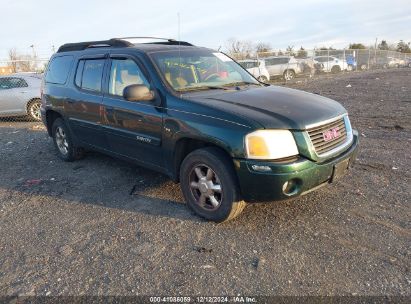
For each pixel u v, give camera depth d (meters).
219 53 5.42
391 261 3.12
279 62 23.39
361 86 16.38
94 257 3.42
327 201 4.26
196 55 4.97
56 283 3.08
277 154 3.39
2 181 5.66
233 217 3.82
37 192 5.10
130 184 5.12
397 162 5.48
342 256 3.23
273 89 4.58
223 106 3.76
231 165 3.64
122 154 4.97
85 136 5.63
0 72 18.30
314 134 3.58
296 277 2.98
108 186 5.11
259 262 3.20
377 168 5.25
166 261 3.29
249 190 3.50
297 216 3.95
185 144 4.12
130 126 4.58
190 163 3.94
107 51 5.14
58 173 5.84
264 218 3.94
